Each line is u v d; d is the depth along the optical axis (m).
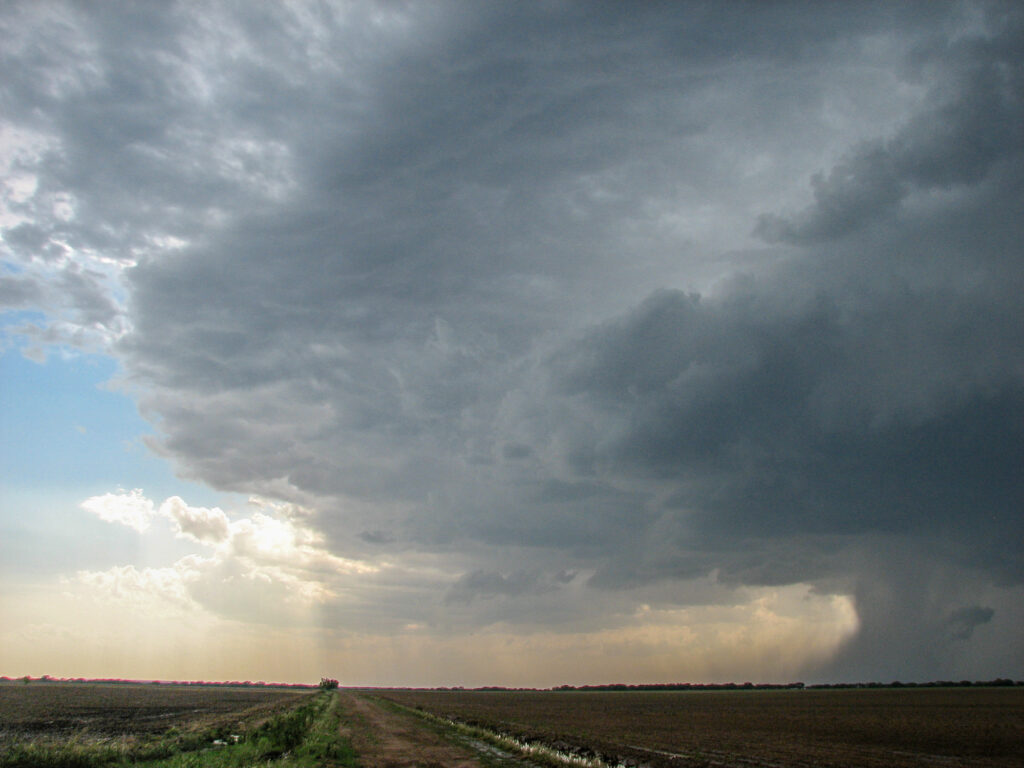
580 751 38.66
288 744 33.75
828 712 88.50
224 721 60.97
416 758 33.41
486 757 34.44
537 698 174.88
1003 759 36.50
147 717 66.44
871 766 33.34
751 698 163.00
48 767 25.39
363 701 113.06
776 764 34.22
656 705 121.75
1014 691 185.62
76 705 86.88
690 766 33.59
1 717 61.25
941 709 92.12
